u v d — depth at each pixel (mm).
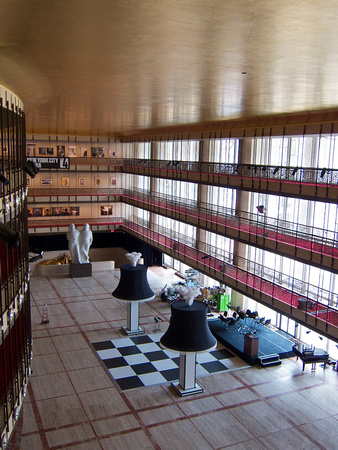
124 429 13094
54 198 35406
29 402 14398
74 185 35969
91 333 20297
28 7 4699
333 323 14492
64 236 35594
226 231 20688
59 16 5043
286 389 15766
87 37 6047
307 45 6023
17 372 8156
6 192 7820
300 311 15914
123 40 6176
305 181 16141
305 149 18172
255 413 14156
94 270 31094
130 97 12469
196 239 26844
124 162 35781
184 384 15117
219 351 18797
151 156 32594
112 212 37250
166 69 8266
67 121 22203
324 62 7051
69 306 23844
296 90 10305
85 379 16031
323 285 18203
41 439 12508
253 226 18906
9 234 5156
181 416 13859
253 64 7527
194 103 13641
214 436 12891
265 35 5602
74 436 12688
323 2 4203
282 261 20469
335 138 16625
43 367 16875
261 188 18391
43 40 6254
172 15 4895
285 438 12891
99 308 23625
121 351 18484
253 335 19359
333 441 12820
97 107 15266
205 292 25438
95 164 35594
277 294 17141
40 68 8438
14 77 8773
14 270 8562
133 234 33562
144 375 16438
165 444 12445
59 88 11016
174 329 14805
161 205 28000
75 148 35438
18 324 9344
